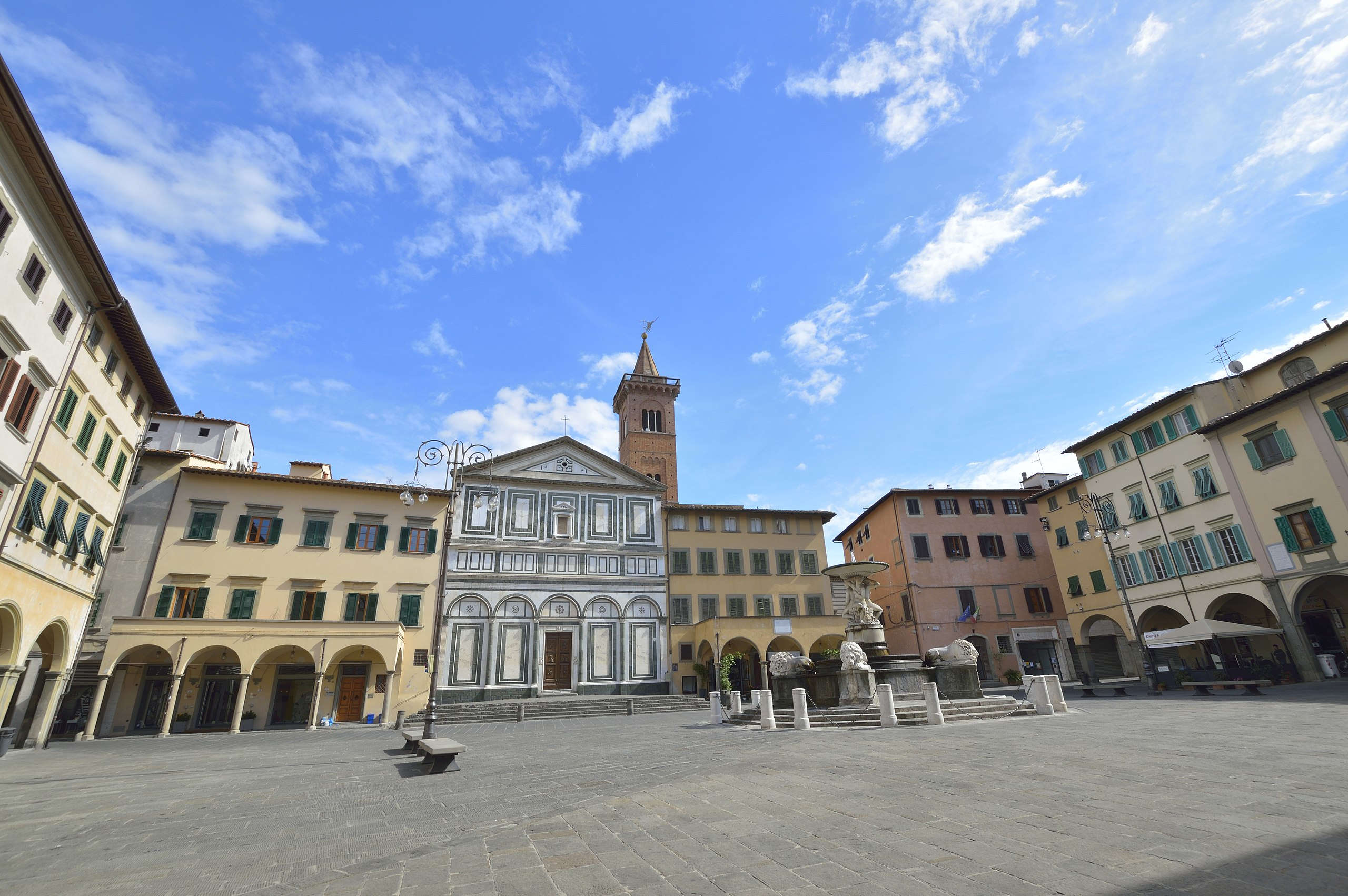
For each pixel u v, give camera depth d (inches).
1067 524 1627.7
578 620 1553.9
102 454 932.6
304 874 235.9
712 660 1528.1
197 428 1542.8
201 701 1159.6
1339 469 1011.3
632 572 1637.6
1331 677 1012.5
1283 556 1087.0
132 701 1120.2
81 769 597.9
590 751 594.6
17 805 407.2
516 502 1610.5
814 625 1537.9
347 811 352.8
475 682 1428.4
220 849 281.1
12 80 559.5
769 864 217.3
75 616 915.4
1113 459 1456.7
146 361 991.0
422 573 1382.9
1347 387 1008.2
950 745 462.3
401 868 234.7
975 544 1792.6
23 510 734.5
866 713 671.8
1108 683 1391.5
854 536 2167.8
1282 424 1095.6
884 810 280.1
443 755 484.7
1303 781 295.6
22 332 679.1
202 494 1274.6
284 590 1270.9
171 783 494.9
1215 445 1213.7
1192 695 944.3
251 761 646.5
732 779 378.0
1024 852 214.8
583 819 294.8
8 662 737.6
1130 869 195.0
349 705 1237.7
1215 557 1207.6
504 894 200.8
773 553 1740.9
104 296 831.7
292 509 1325.0
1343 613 1137.4
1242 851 204.2
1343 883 174.6
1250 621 1263.5
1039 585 1769.2
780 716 736.3
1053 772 341.4
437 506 1433.3
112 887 230.5
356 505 1374.3
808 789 336.2
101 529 979.9
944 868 205.2
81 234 739.4
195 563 1231.5
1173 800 271.6
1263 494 1124.5
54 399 762.8
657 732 790.5
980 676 1673.2
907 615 1749.5
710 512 1740.9
